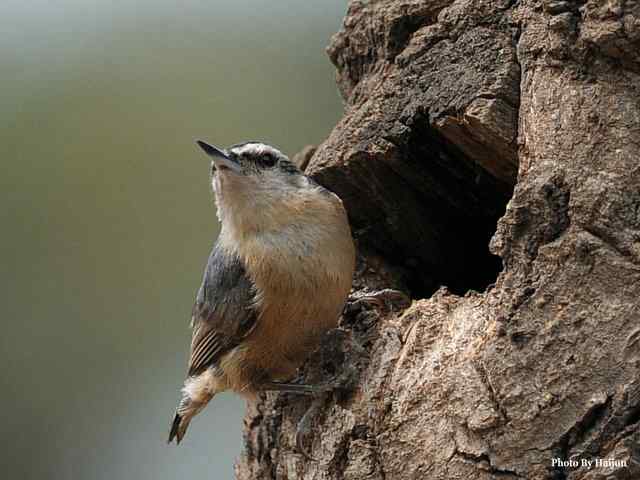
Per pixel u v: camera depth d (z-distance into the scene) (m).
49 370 14.37
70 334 14.52
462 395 7.37
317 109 15.26
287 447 8.85
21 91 15.57
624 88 7.40
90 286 14.72
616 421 6.84
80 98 15.54
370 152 9.17
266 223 8.85
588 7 7.44
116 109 15.46
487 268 10.39
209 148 8.95
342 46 10.35
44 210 14.90
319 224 8.82
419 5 9.34
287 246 8.77
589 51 7.50
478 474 7.18
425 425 7.52
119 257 14.82
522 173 7.77
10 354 14.34
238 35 15.95
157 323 14.67
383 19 9.65
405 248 10.16
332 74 15.34
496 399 7.22
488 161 8.79
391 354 8.09
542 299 7.21
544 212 7.38
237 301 9.08
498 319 7.36
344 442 8.01
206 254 14.84
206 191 15.11
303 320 8.89
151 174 15.12
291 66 15.58
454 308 8.10
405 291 9.96
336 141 9.52
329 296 8.81
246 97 15.39
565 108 7.57
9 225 14.82
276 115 15.21
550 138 7.57
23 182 14.96
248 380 9.33
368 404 7.96
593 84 7.51
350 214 9.98
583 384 6.98
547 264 7.27
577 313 7.09
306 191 8.98
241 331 9.14
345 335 8.81
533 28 7.92
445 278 10.34
